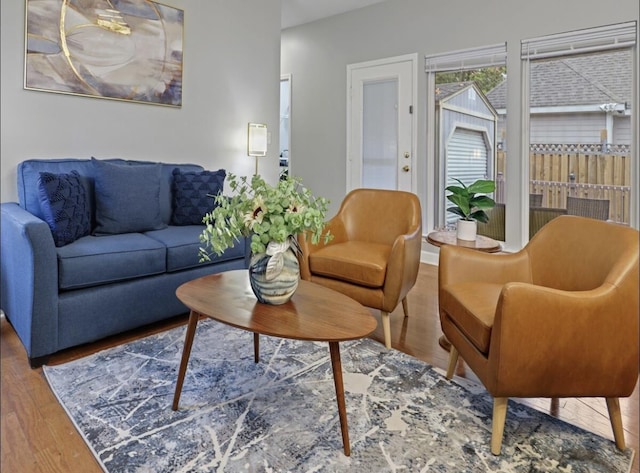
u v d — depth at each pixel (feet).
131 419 5.28
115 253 7.30
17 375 6.32
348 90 15.80
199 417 5.34
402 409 5.54
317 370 6.59
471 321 5.19
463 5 12.82
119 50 9.95
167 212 10.12
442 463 4.55
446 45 13.28
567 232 5.96
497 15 12.20
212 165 12.22
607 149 10.98
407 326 8.47
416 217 8.68
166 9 10.78
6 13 8.30
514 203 12.41
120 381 6.18
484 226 13.20
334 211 16.72
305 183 17.58
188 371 6.51
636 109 10.39
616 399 4.83
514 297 4.43
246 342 7.59
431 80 13.80
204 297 5.60
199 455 4.64
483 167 13.11
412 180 14.46
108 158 9.97
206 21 11.73
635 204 10.56
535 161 12.10
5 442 4.83
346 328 4.71
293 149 17.94
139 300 7.75
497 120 12.70
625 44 10.32
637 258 4.67
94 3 9.46
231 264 9.32
